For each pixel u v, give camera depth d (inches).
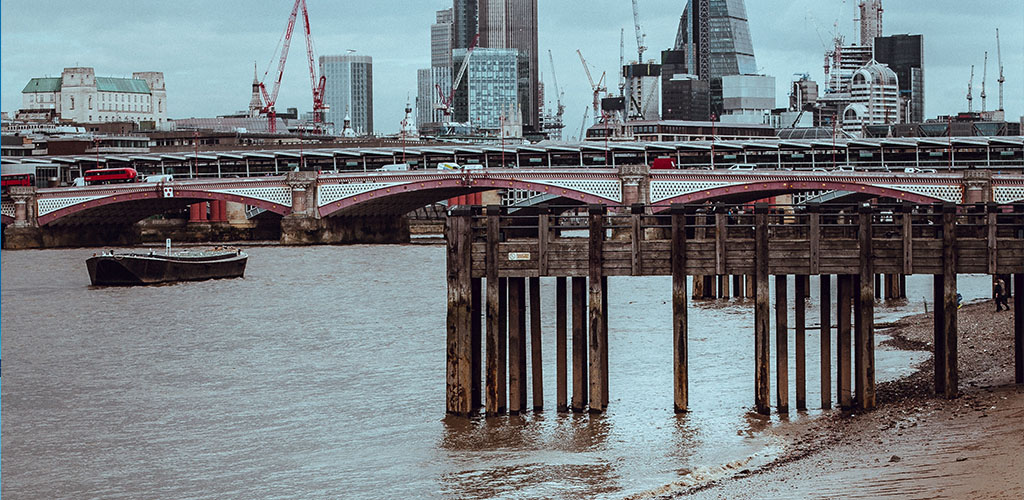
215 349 3567.9
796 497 1615.4
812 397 2289.6
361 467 1957.4
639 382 2578.7
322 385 2800.2
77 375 3085.6
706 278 4606.3
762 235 2028.8
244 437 2236.7
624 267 2050.9
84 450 2167.8
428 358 3223.4
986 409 2009.1
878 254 2042.3
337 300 5142.7
